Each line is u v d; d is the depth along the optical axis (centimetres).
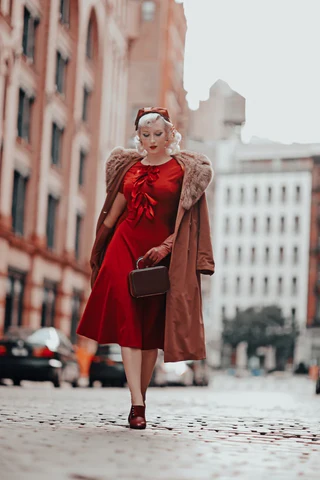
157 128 645
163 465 426
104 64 4453
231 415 905
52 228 3844
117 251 640
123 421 703
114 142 4766
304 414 1011
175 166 650
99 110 4375
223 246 12250
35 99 3509
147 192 642
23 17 3394
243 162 12412
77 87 3994
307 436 643
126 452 471
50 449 470
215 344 10250
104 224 665
